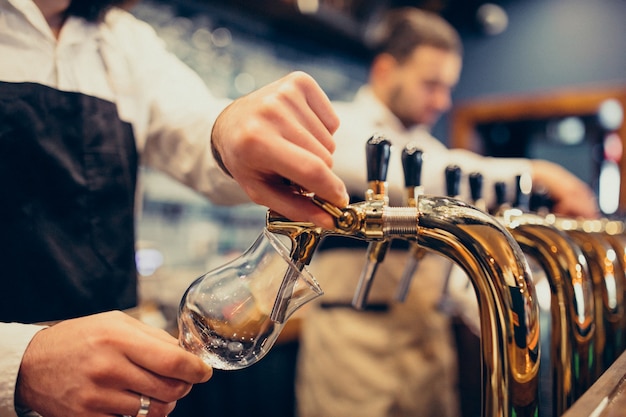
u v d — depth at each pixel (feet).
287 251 1.58
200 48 8.48
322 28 9.02
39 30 2.67
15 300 2.54
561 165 17.11
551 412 1.97
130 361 1.59
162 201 8.68
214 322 1.59
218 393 6.02
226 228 9.73
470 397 6.65
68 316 2.69
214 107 3.17
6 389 1.67
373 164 1.67
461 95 13.42
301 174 1.45
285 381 6.96
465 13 13.25
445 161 3.42
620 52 11.16
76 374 1.61
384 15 9.66
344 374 5.82
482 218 1.52
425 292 5.84
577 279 1.91
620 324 2.21
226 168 1.92
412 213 1.52
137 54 3.18
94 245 2.81
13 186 2.54
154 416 1.68
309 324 6.37
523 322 1.46
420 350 5.84
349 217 1.52
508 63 12.70
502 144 15.57
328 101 1.70
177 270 7.71
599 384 1.41
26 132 2.58
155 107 3.19
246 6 8.04
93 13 2.94
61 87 2.77
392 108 6.81
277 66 10.21
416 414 5.85
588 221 2.70
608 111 12.08
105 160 2.88
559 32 11.96
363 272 2.03
